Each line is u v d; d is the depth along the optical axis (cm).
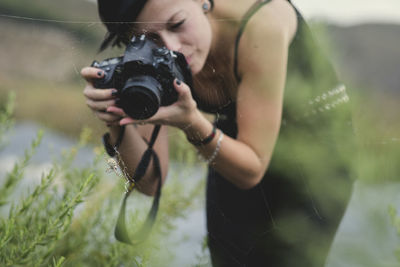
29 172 138
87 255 114
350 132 80
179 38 99
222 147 104
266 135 106
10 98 120
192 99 96
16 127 268
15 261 78
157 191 119
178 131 138
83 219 117
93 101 98
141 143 108
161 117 97
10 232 78
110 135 103
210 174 142
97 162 101
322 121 88
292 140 94
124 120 97
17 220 95
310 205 104
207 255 93
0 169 175
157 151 122
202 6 102
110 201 121
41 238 79
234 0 104
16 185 107
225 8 101
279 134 105
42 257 80
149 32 96
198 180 151
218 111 119
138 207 122
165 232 120
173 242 115
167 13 94
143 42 94
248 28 102
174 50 98
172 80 94
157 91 92
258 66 103
